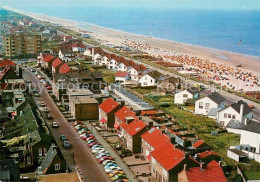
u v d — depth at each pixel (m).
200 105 144.25
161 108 143.75
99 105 128.12
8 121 117.88
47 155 85.31
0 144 91.06
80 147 105.75
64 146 104.44
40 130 98.38
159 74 196.50
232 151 100.69
